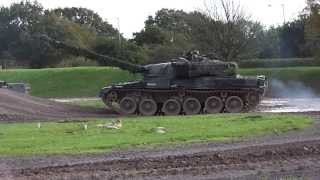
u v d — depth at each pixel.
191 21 71.50
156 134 20.88
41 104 36.41
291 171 14.39
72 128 23.00
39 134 21.09
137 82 36.59
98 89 69.06
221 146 18.08
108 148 17.72
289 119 26.08
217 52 69.06
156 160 15.51
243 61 75.81
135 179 13.32
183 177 13.56
